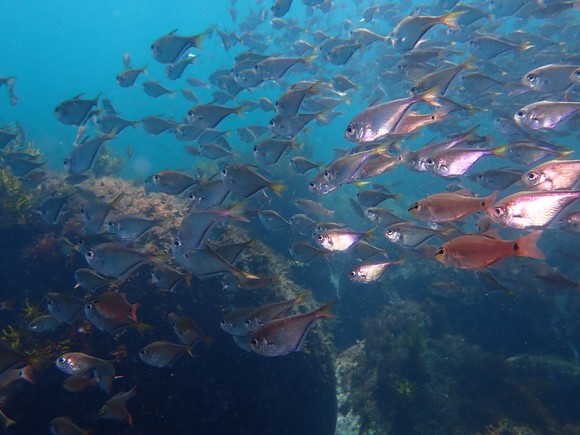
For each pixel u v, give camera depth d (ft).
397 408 3.42
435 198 1.87
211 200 2.36
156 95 3.98
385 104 2.11
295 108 2.72
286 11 3.84
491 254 1.54
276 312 2.02
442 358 3.79
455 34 4.71
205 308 2.81
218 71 4.64
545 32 5.40
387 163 2.46
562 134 3.57
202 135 3.64
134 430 2.42
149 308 2.69
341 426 3.46
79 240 2.52
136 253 2.12
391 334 3.92
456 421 3.33
